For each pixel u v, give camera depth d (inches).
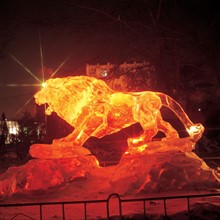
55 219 270.5
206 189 329.4
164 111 738.8
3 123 932.0
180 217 231.6
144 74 852.0
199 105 946.7
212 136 925.8
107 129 364.2
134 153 354.6
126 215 233.0
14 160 801.6
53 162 358.0
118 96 360.8
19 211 299.0
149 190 325.4
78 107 355.9
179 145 358.0
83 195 334.3
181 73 897.5
